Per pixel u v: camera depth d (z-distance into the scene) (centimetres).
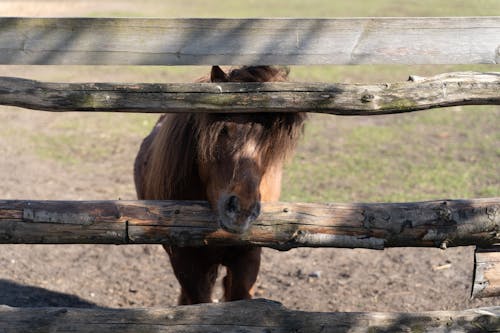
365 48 604
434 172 1670
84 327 610
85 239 616
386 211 611
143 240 620
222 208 572
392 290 1081
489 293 638
